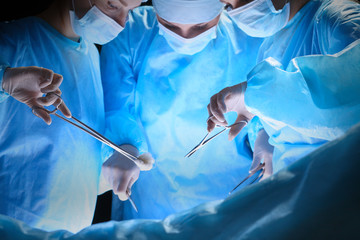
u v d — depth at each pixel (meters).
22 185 1.33
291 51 1.47
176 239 0.85
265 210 0.81
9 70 1.17
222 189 1.73
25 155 1.35
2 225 0.93
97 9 1.36
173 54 1.70
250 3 1.41
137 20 1.81
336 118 1.08
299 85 1.14
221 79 1.70
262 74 1.23
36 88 1.18
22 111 1.34
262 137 1.63
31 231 0.95
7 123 1.32
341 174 0.77
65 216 1.42
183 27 1.50
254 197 0.86
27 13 1.55
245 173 1.74
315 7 1.42
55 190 1.39
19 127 1.33
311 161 0.84
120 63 1.78
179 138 1.72
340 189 0.75
